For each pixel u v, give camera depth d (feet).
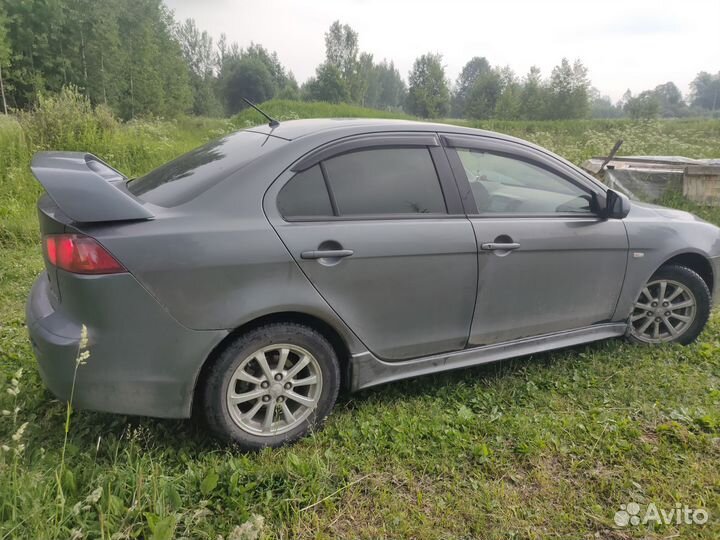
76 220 6.67
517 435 8.78
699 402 9.97
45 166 7.34
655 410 9.65
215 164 8.43
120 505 6.42
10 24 117.91
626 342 12.16
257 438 8.03
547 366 11.23
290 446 8.31
